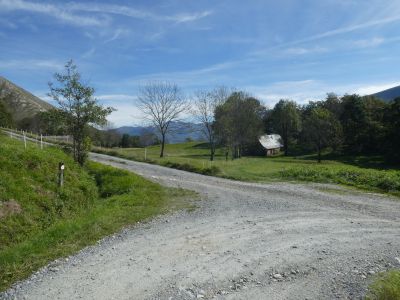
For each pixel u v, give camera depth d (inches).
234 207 650.2
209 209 635.5
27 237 488.7
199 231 485.1
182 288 310.8
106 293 303.0
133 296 297.4
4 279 335.9
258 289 308.3
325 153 3056.1
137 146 3767.2
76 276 338.6
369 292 295.7
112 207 641.0
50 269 355.9
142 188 834.8
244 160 2207.2
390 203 677.9
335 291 302.2
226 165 1498.5
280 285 315.6
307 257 379.9
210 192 827.4
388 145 2485.2
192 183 976.3
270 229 490.0
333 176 1008.9
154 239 450.9
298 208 631.8
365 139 2807.6
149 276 335.9
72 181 750.5
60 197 644.7
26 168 673.0
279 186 912.9
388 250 401.7
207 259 377.7
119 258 383.9
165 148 3654.0
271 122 3617.1
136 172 1199.6
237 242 433.7
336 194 777.6
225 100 2369.6
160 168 1373.0
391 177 888.3
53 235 462.6
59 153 949.2
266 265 359.3
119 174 939.3
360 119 3102.9
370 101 3341.5
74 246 423.8
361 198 729.6
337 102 3604.8
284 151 3385.8
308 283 318.7
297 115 3292.3
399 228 498.0
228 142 2316.7
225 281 324.5
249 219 550.9
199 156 2876.5
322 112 2566.4
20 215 526.6
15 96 3993.6
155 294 300.5
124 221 540.1
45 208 584.4
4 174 604.1
